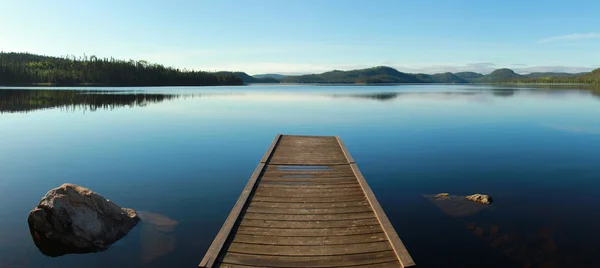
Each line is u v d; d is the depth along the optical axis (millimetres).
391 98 53344
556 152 14797
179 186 10227
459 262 6039
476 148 15719
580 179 10828
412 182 10602
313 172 9461
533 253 6320
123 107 35250
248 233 5918
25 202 8812
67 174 11484
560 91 75438
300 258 5207
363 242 5688
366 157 14031
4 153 14609
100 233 6453
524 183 10461
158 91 70688
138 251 6297
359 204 7234
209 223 7531
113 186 10188
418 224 7527
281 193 7812
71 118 26375
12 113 29109
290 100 48656
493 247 6547
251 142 17422
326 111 32844
